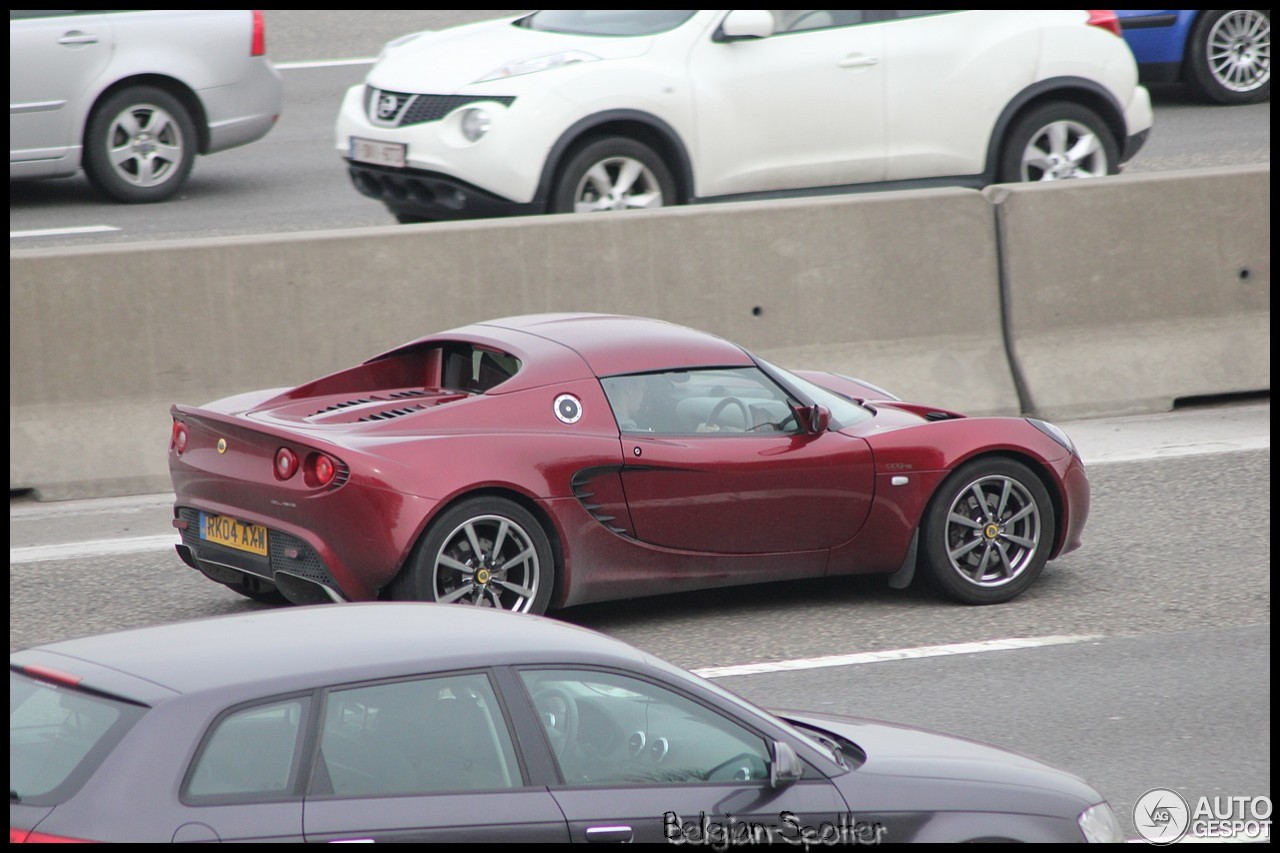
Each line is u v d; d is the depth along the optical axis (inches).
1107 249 1796.3
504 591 1088.2
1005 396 1744.6
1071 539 1277.1
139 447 1497.3
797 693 1050.7
